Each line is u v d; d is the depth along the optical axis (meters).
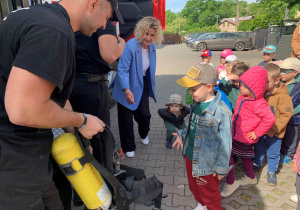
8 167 1.16
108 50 2.16
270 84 2.65
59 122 1.16
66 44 1.10
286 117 2.64
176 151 3.68
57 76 1.06
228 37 19.23
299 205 1.96
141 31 2.97
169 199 2.63
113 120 5.01
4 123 1.16
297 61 3.04
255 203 2.55
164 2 6.03
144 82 3.40
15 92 1.00
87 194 1.40
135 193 1.53
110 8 1.38
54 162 1.43
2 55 1.11
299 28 4.93
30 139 1.21
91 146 1.74
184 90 7.49
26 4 3.16
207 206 2.21
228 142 1.93
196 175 2.06
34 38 1.02
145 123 3.65
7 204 1.21
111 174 1.44
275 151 2.79
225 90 3.36
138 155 3.57
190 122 2.21
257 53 16.78
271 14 24.17
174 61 14.53
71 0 1.24
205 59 4.29
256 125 2.47
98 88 2.34
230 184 2.61
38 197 1.24
